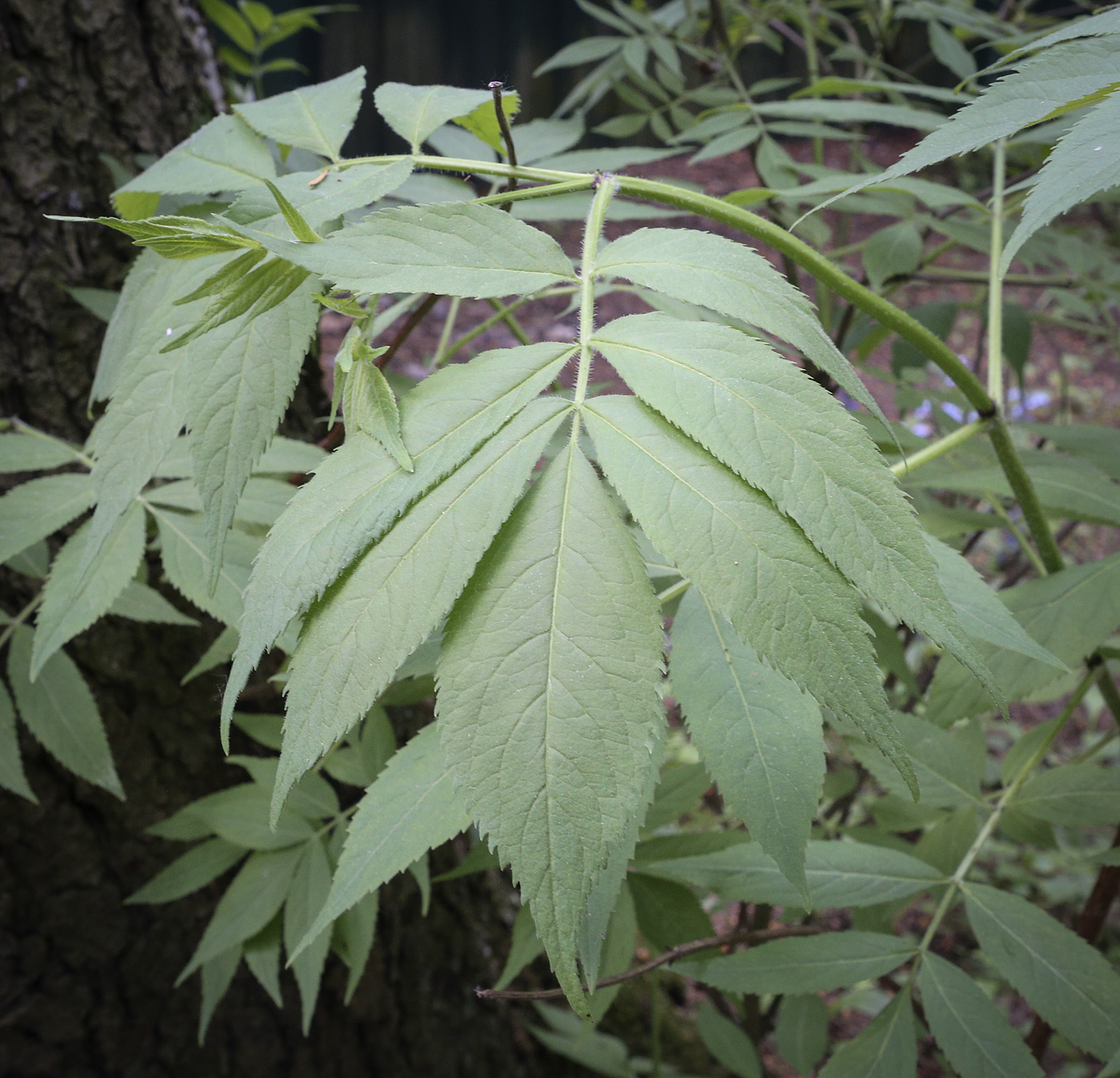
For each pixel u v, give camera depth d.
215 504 0.29
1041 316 0.86
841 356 0.26
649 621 0.23
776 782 0.29
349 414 0.27
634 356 0.25
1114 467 0.53
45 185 0.65
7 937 0.74
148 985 0.78
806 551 0.23
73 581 0.42
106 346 0.36
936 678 0.44
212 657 0.50
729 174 3.12
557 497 0.24
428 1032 0.87
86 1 0.65
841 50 0.88
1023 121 0.26
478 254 0.27
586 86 0.91
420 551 0.24
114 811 0.73
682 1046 1.07
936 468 0.53
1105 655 0.44
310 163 0.53
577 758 0.22
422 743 0.30
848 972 0.39
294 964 0.54
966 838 0.46
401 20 3.20
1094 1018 0.37
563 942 0.21
